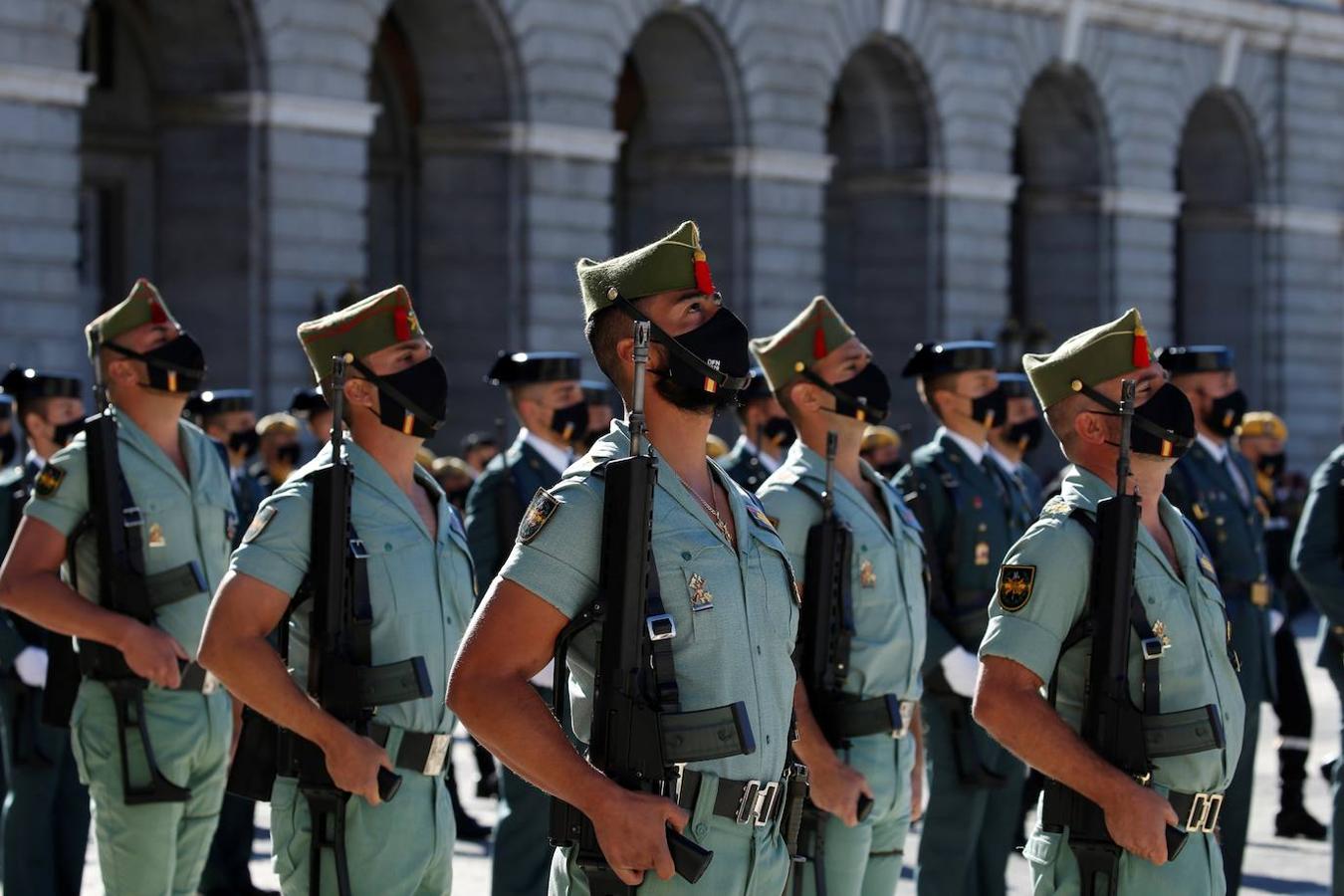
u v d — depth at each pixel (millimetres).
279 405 25609
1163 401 6168
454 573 6766
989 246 35750
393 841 6438
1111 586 5828
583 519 4859
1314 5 41688
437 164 29031
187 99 25609
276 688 6289
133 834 7633
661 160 32188
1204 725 5887
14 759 9523
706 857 4727
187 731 7730
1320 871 11609
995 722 5828
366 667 6484
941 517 9500
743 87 31953
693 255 5043
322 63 26109
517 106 28750
